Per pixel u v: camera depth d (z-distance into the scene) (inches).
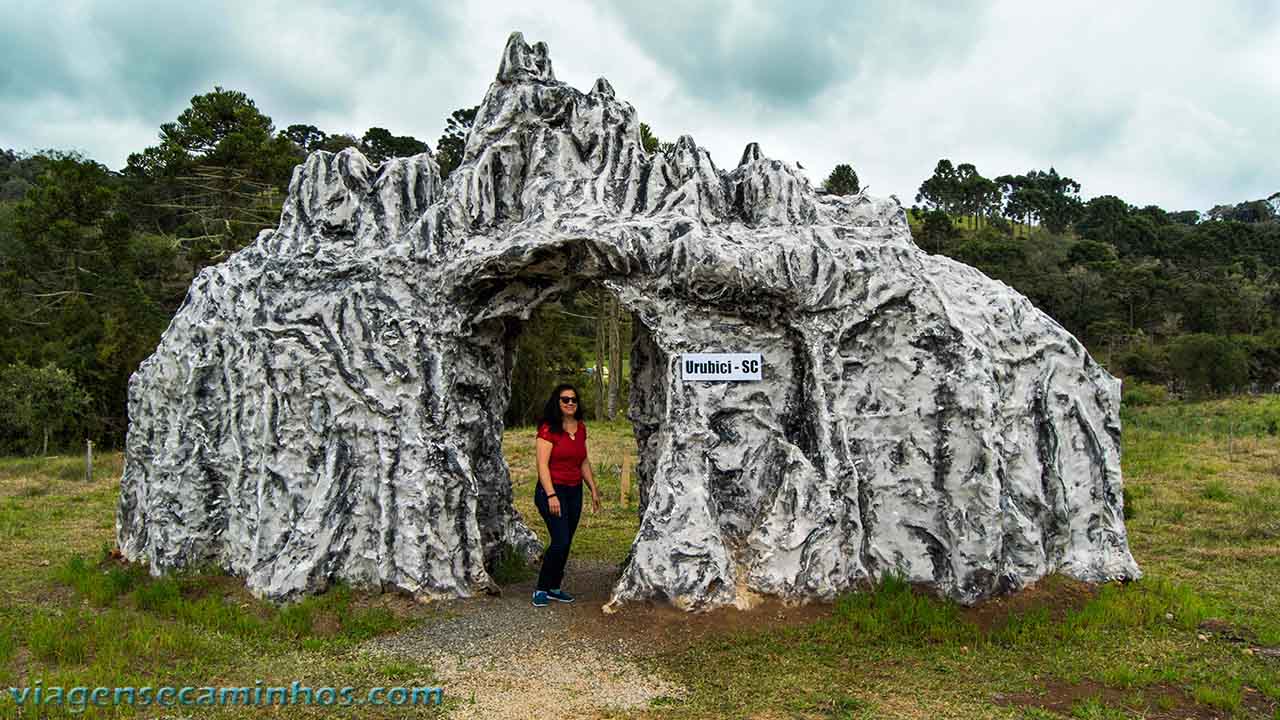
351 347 313.1
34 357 1074.7
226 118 1234.0
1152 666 248.1
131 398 384.2
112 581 332.5
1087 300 2101.4
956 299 311.6
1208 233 2967.5
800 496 292.8
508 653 256.1
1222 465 690.2
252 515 325.1
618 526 479.2
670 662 248.7
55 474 729.0
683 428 296.5
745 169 338.6
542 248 304.2
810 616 281.0
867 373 305.0
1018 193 3408.0
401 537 303.3
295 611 281.9
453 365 319.0
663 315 300.8
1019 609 286.7
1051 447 314.7
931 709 218.8
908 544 299.4
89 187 1197.7
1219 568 370.6
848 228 323.0
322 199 339.9
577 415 321.1
